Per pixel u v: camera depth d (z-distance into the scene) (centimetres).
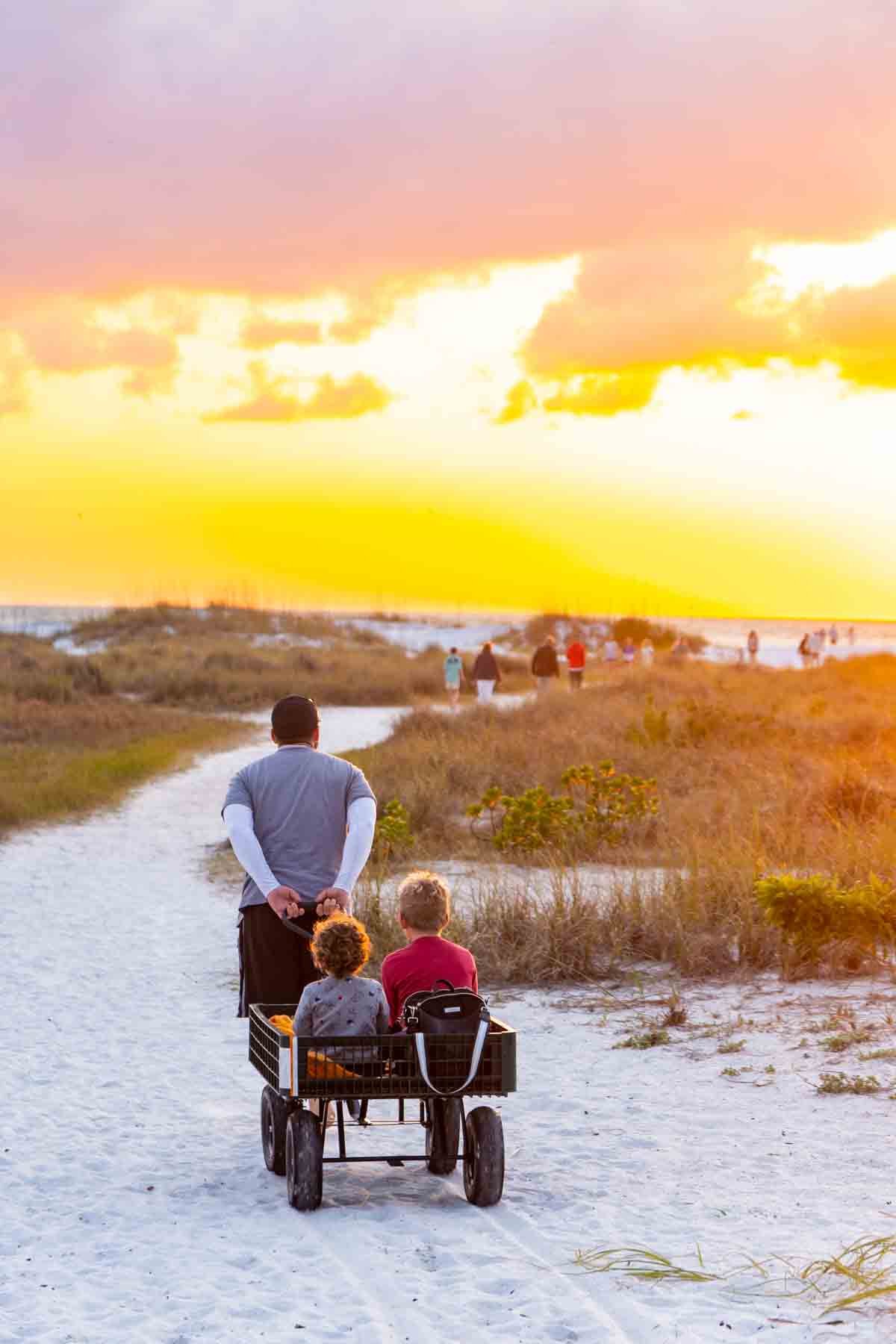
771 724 2280
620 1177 574
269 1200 555
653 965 1028
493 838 1576
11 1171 606
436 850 1555
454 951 566
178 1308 443
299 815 589
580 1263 470
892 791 1588
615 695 3216
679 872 1173
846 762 1711
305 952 585
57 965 1109
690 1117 666
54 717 3441
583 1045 824
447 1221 522
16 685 4128
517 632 7419
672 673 3678
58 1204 559
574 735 2264
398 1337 414
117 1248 503
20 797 2102
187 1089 755
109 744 3011
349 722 3534
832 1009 866
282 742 608
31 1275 477
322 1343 412
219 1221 530
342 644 6309
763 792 1655
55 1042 864
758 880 1088
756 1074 736
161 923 1296
